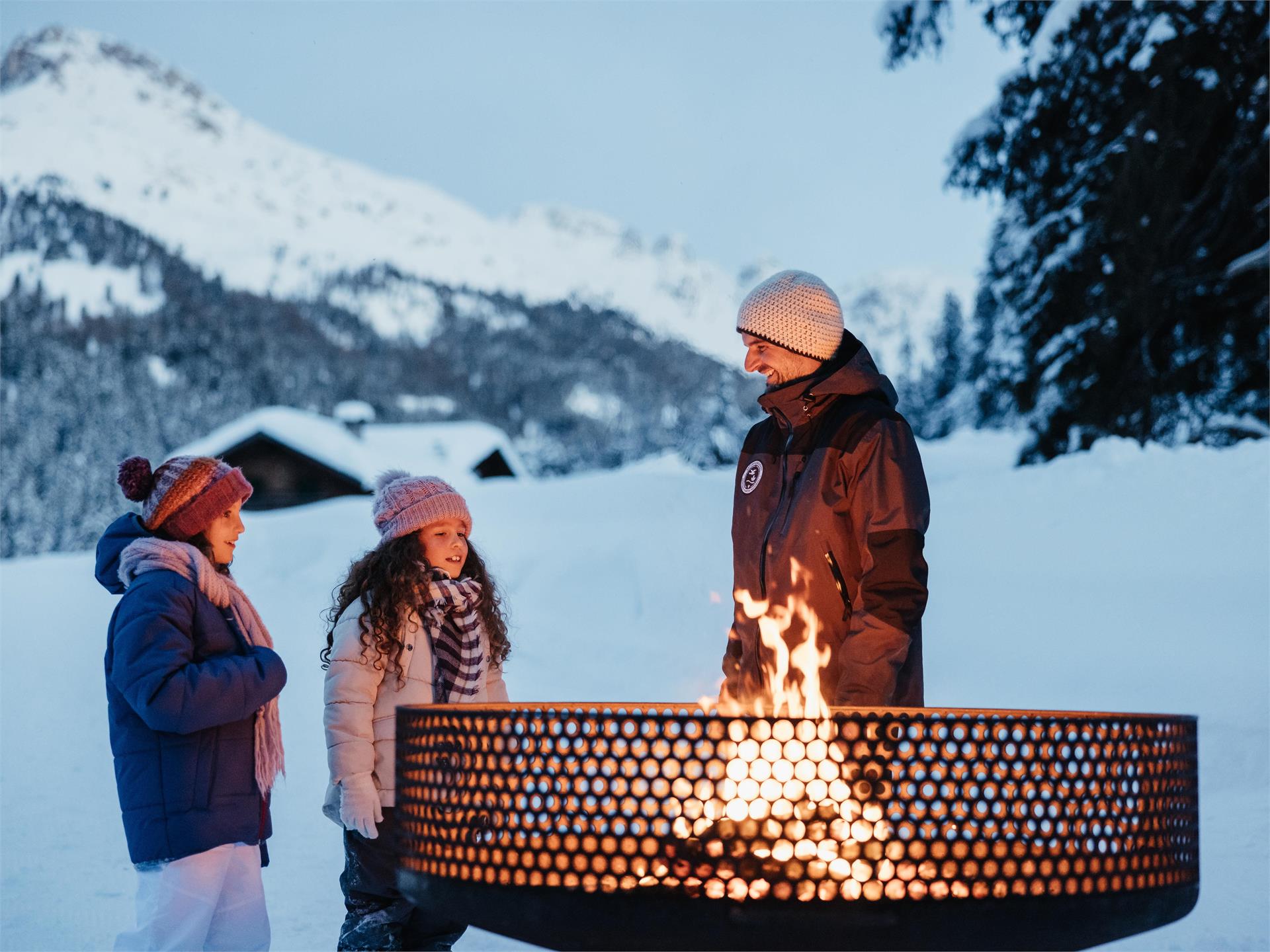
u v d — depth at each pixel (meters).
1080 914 1.63
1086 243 14.15
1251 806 5.66
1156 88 13.40
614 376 176.62
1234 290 14.30
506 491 17.30
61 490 77.38
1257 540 9.95
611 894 1.60
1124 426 14.61
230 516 3.21
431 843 1.80
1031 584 10.12
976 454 18.38
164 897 2.80
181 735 2.85
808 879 1.56
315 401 114.38
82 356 91.56
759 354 2.80
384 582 3.17
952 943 1.58
